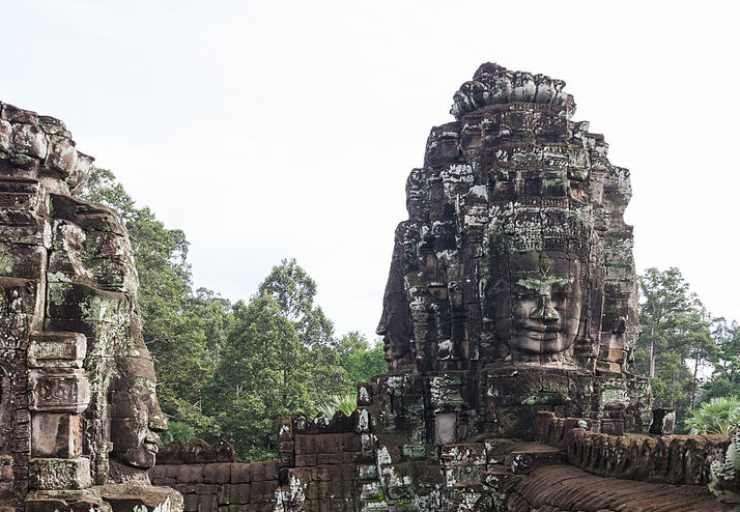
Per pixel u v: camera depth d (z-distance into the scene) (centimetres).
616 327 1697
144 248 3647
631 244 1752
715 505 648
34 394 762
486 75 1653
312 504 1423
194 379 3469
